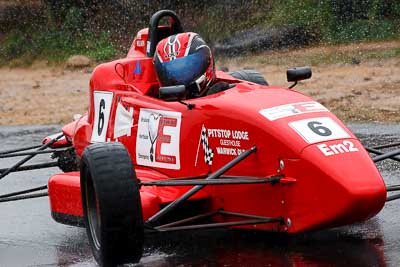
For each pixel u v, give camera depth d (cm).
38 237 1903
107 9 6512
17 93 4969
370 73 4284
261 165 1583
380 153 1794
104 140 2003
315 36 5503
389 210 1881
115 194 1482
